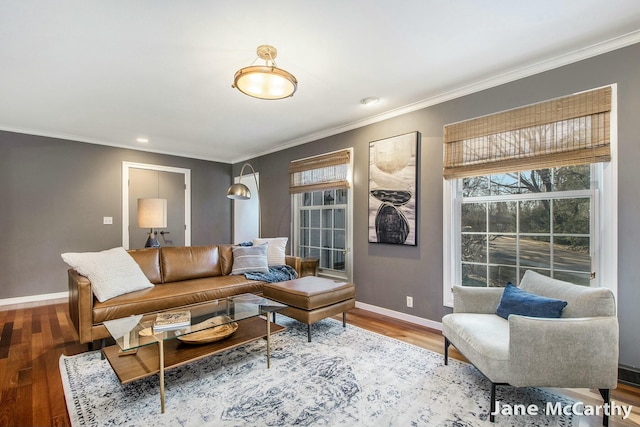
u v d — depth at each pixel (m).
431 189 3.09
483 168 2.70
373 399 1.84
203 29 1.96
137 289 2.89
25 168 4.13
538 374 1.63
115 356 1.95
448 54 2.29
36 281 4.18
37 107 3.30
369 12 1.81
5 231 3.99
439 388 1.96
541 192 2.50
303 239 4.77
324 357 2.40
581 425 1.62
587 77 2.21
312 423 1.63
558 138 2.32
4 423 1.63
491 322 2.04
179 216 5.59
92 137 4.54
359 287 3.75
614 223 2.09
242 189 4.09
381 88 2.87
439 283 3.02
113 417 1.68
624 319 2.04
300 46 2.17
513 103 2.55
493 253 2.76
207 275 3.70
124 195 4.96
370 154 3.64
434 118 3.08
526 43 2.15
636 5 1.76
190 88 2.84
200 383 2.03
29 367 2.25
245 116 3.62
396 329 3.02
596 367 1.62
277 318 3.38
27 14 1.79
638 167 2.01
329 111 3.46
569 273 2.35
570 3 1.75
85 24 1.90
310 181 4.46
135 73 2.54
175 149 5.33
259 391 1.93
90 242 4.62
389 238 3.40
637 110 2.02
